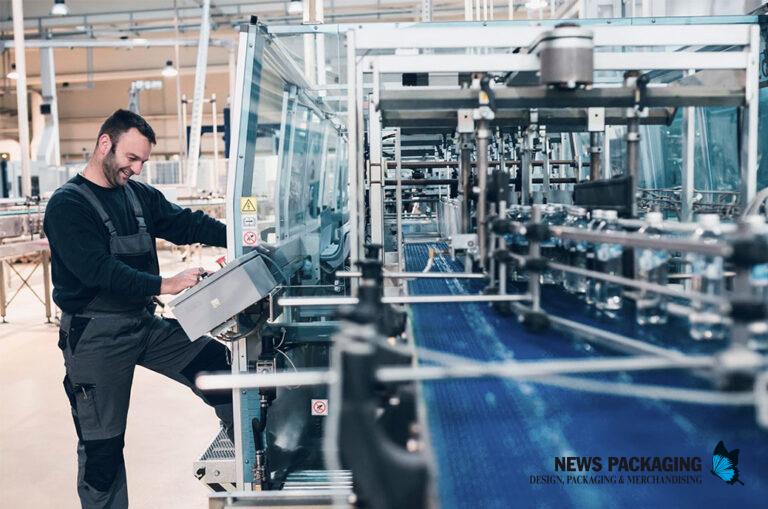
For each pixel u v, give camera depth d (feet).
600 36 6.86
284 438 10.22
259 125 10.24
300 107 14.26
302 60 15.56
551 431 4.16
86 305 8.70
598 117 7.69
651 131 15.01
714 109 12.48
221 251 48.57
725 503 3.55
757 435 4.06
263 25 9.12
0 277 24.35
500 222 6.35
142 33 51.47
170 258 44.01
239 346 8.80
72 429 14.17
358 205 8.23
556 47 5.85
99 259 8.36
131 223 9.24
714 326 5.26
